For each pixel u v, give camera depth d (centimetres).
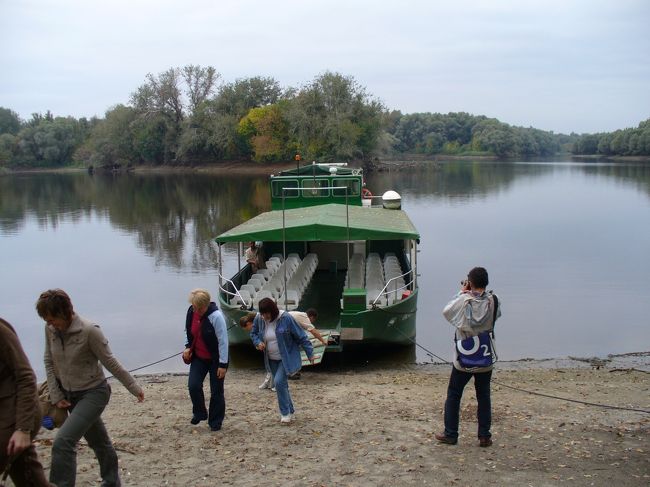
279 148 8631
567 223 3909
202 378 765
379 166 9712
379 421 802
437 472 618
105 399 545
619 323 1720
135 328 1753
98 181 8375
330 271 2048
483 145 15750
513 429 748
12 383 439
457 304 655
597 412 844
